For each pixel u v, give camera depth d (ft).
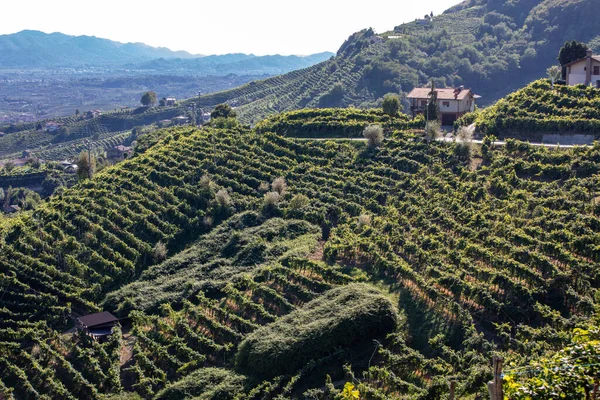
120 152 522.06
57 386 134.82
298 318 137.18
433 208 177.37
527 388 60.59
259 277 163.43
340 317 130.11
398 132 235.61
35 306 165.78
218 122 283.38
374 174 209.46
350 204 191.72
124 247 189.98
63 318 163.02
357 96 593.83
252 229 192.13
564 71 276.21
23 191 386.73
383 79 604.49
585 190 163.32
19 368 142.82
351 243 164.86
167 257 191.21
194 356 137.80
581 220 148.56
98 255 185.37
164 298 165.48
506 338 118.52
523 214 160.97
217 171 231.50
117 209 211.00
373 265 159.22
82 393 135.54
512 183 180.75
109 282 177.88
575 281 127.65
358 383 115.85
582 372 60.54
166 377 135.03
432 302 138.31
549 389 60.03
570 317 120.16
